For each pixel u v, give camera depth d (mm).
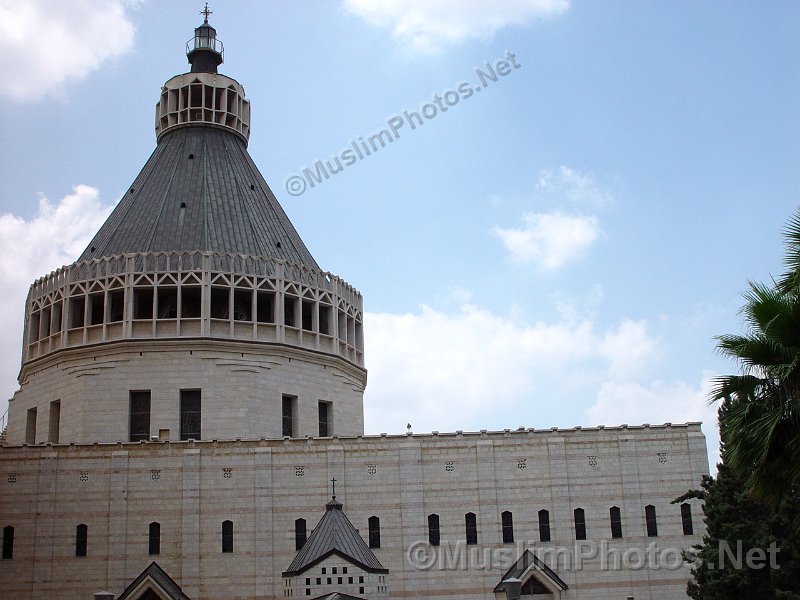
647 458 77125
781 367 34594
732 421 36938
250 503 73688
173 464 74000
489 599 73625
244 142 103125
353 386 92688
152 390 82062
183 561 72000
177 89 99875
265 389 84000
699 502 76312
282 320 86125
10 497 72562
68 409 83250
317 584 62500
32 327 89312
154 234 88625
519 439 77188
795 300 34719
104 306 84375
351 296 95062
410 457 75812
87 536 72250
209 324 83438
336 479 74875
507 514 75750
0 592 70750
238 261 86125
